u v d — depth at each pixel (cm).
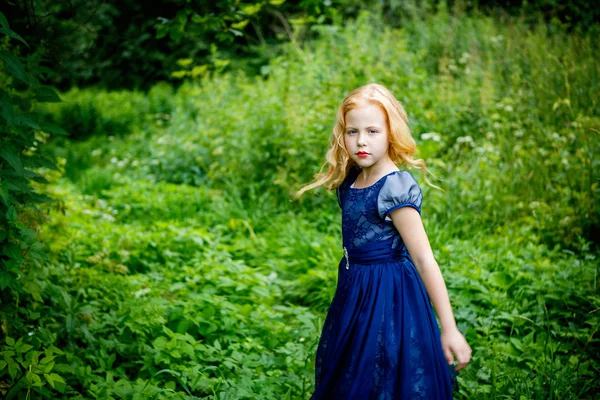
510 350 351
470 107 729
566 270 433
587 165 534
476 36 952
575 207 520
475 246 498
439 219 546
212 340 354
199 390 302
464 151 657
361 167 242
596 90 672
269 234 571
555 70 730
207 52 1388
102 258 456
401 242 227
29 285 305
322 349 239
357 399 215
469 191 563
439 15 1055
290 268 499
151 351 320
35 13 347
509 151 617
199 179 777
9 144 273
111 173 838
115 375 309
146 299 396
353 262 232
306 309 406
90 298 388
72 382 294
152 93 1291
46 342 301
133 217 646
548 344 353
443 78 786
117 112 1207
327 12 484
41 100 313
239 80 923
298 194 254
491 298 400
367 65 723
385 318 220
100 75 1455
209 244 544
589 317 377
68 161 933
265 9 1136
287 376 318
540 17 961
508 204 550
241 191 684
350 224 232
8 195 264
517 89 735
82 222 564
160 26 426
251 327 372
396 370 216
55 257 385
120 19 1427
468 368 320
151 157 871
